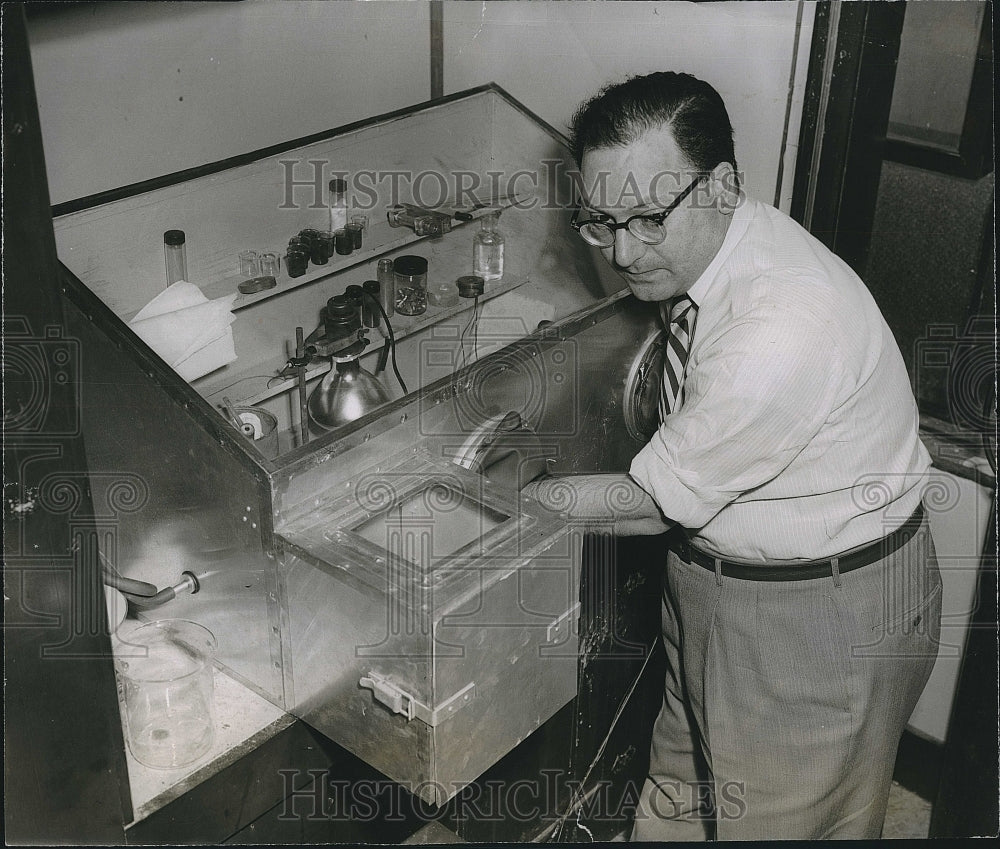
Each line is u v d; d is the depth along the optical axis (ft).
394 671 3.95
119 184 6.15
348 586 3.96
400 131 7.01
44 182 3.53
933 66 6.16
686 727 5.74
